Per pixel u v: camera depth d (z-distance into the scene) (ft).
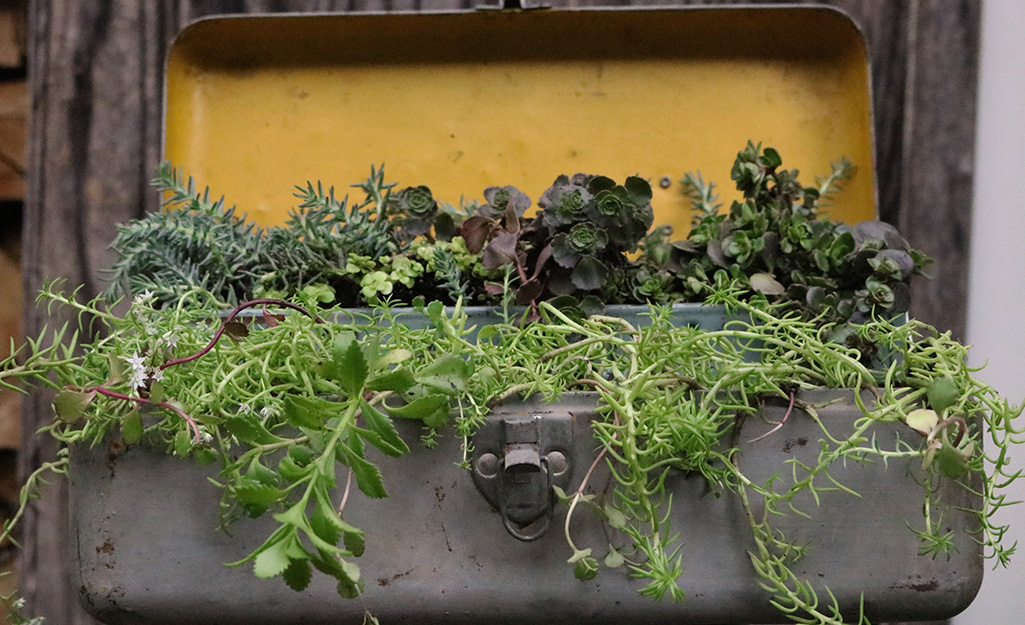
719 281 2.37
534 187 3.21
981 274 3.35
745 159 2.73
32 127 3.44
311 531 1.52
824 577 1.96
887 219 3.35
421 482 1.96
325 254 2.61
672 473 1.95
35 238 3.42
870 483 1.96
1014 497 3.30
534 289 2.29
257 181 3.22
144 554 1.97
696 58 3.27
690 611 1.99
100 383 1.97
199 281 2.57
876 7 3.38
